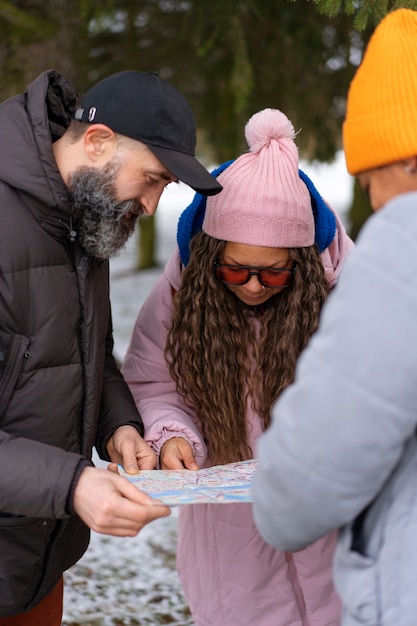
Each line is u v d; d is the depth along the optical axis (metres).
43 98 1.66
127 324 7.73
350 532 1.28
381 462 1.15
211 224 2.01
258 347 2.10
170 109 1.68
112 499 1.52
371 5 2.20
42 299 1.69
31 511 1.60
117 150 1.67
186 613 3.02
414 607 1.19
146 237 11.35
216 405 2.11
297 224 1.96
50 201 1.66
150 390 2.21
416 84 1.28
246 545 2.13
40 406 1.72
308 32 4.56
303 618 2.17
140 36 5.44
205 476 1.74
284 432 1.19
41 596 1.89
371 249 1.16
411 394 1.12
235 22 4.20
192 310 2.09
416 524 1.21
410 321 1.11
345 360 1.13
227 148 6.13
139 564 3.39
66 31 4.25
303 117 5.46
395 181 1.34
